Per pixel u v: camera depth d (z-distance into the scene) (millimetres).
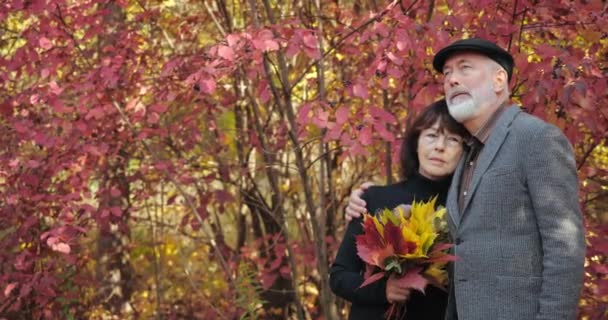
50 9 3764
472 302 2309
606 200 4016
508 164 2307
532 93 3072
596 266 3381
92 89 3875
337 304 4605
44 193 4309
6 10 3764
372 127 3471
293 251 4547
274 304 5258
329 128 3240
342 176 5113
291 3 4590
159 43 4793
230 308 4891
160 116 4359
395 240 2422
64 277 4711
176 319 5473
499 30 3197
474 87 2467
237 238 5738
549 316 2176
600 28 3086
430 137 2707
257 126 4371
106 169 4727
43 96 3771
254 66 3779
